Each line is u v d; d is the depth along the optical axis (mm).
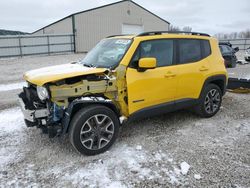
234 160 3781
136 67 4176
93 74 3854
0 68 16297
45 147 4145
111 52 4465
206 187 3150
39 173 3424
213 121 5414
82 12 30062
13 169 3514
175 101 4812
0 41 25469
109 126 3975
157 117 5586
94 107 3793
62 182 3238
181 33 5043
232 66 15328
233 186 3172
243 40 37219
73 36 30016
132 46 4211
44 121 3697
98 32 31594
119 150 4047
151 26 35906
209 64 5340
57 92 3574
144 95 4277
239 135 4699
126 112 4203
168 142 4359
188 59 4984
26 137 4535
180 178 3326
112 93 4039
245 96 7594
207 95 5426
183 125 5148
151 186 3164
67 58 22922
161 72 4461
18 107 6523
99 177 3338
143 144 4270
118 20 32719
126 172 3453
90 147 3834
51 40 28422
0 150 4043
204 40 5391
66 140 4395
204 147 4191
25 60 21672
